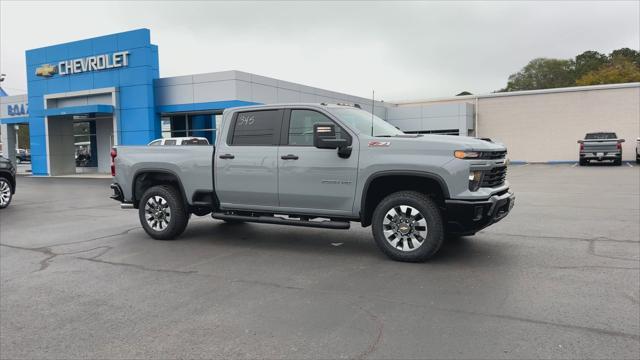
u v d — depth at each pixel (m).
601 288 4.98
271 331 4.04
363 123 6.81
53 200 14.70
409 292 4.99
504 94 36.19
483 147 5.98
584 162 28.34
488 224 6.04
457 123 35.69
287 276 5.69
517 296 4.78
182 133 26.98
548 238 7.54
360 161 6.32
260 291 5.13
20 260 6.75
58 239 8.25
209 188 7.46
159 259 6.65
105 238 8.27
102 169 30.34
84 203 13.79
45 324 4.33
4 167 12.70
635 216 9.54
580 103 33.66
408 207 6.12
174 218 7.77
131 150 8.24
